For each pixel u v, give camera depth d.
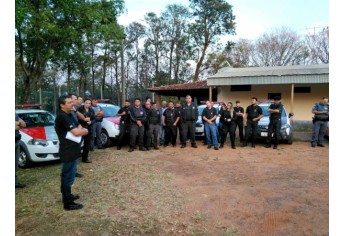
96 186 5.42
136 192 5.09
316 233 3.55
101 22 14.78
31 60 14.61
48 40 13.88
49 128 7.57
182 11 37.47
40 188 5.35
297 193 4.98
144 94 38.94
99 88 36.31
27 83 14.61
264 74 14.90
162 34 38.41
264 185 5.44
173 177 6.02
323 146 9.55
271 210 4.26
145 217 4.07
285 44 34.62
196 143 10.45
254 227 3.75
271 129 9.18
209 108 9.28
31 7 11.48
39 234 3.65
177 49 37.44
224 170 6.58
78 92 31.52
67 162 4.22
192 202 4.61
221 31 34.56
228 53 36.03
